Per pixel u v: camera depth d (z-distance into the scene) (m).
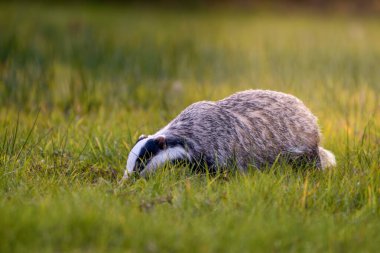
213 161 21.06
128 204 17.66
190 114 21.61
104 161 22.89
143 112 30.05
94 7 97.38
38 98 31.78
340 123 28.41
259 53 51.59
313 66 44.72
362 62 47.25
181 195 18.25
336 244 15.41
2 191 19.11
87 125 27.55
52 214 15.89
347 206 18.33
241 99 22.33
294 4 108.75
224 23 80.88
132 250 14.67
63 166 21.83
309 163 22.55
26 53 42.81
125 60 43.72
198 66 43.56
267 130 21.77
